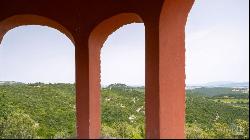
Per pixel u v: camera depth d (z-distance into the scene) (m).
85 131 7.92
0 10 8.28
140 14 7.16
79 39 7.96
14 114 18.77
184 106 7.06
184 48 7.15
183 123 7.05
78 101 7.99
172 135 6.88
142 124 17.67
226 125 14.99
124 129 16.94
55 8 8.12
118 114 19.08
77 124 7.99
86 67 7.90
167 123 6.82
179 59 7.05
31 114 19.36
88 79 7.89
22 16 8.24
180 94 7.03
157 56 6.82
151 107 6.88
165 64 6.87
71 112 20.20
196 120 16.69
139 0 7.19
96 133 8.10
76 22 7.99
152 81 6.88
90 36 7.88
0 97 20.22
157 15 6.86
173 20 7.02
